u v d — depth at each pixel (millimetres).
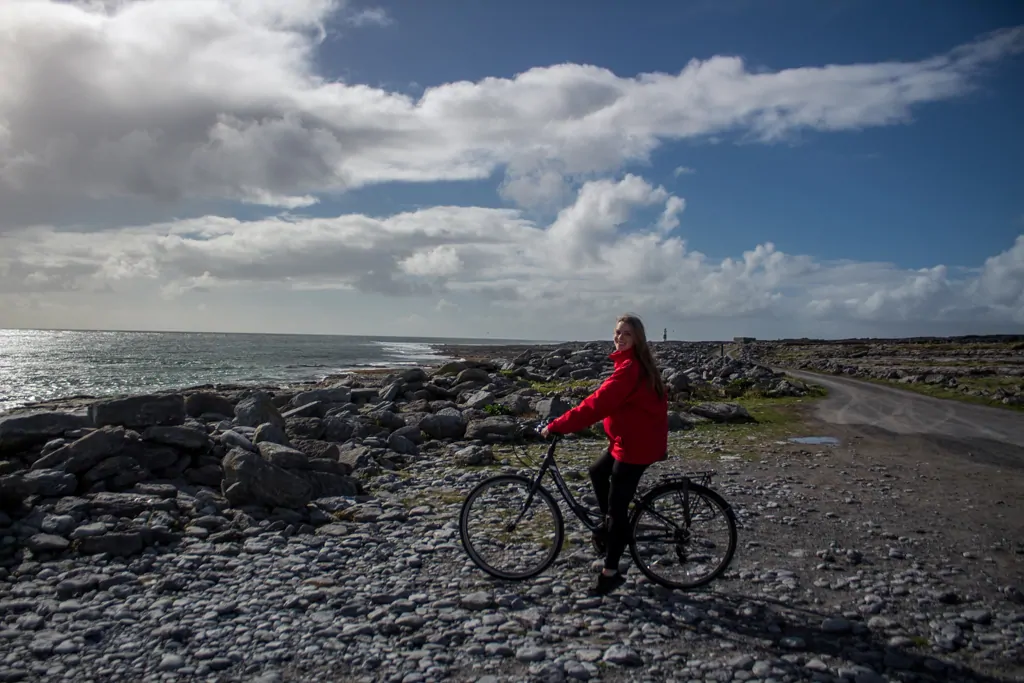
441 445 13258
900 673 4559
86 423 9516
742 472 11305
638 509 5996
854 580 6246
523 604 5582
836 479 10852
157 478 8516
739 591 5973
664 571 6062
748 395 25375
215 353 92500
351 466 10219
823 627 5227
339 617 5297
